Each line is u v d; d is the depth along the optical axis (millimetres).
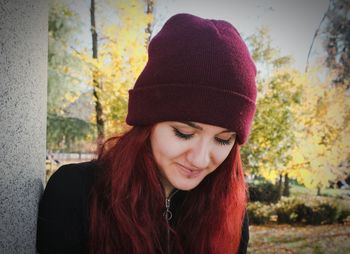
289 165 5645
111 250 1229
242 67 1134
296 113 5660
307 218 6105
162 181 1382
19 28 913
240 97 1122
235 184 1470
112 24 5387
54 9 5461
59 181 1189
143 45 5422
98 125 5480
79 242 1195
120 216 1229
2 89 806
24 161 970
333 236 5805
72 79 5500
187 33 1128
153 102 1157
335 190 6082
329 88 5691
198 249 1437
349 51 5742
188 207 1456
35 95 1077
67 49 5484
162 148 1169
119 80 5418
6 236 846
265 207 6141
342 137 5656
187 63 1100
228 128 1121
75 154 5676
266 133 5605
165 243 1363
